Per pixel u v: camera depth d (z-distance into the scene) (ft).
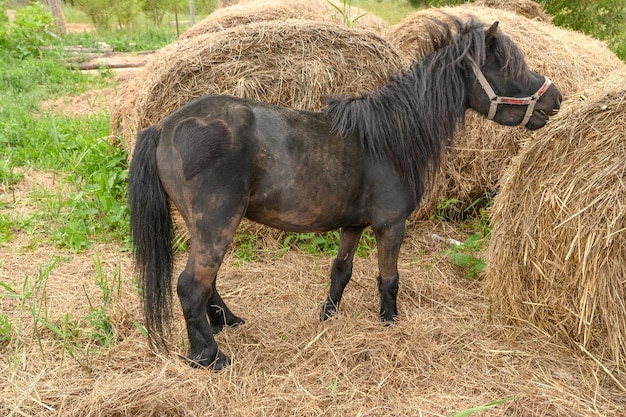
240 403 8.55
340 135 9.24
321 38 13.58
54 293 11.62
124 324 10.58
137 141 8.85
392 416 8.38
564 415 8.51
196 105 8.79
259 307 11.66
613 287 9.23
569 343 10.17
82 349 9.70
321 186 9.05
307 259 13.91
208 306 10.43
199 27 17.67
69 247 13.73
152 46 38.47
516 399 8.71
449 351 10.07
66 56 33.94
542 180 10.09
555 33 17.67
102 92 28.14
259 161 8.62
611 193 8.98
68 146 19.25
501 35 9.66
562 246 9.67
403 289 12.48
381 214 9.80
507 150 15.29
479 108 10.14
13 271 12.47
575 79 15.92
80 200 15.29
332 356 9.67
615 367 9.59
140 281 9.20
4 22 36.73
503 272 10.92
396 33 18.28
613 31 28.89
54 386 8.73
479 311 11.61
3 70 29.43
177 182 8.58
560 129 9.90
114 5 46.47
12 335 10.08
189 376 8.97
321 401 8.61
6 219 14.62
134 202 8.76
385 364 9.49
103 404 8.13
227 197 8.51
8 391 8.59
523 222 10.40
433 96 9.73
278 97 13.51
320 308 11.61
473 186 15.81
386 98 9.61
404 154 9.53
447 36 9.87
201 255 8.78
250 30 13.32
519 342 10.45
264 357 9.87
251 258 13.85
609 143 9.27
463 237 15.39
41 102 25.88
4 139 19.65
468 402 8.68
